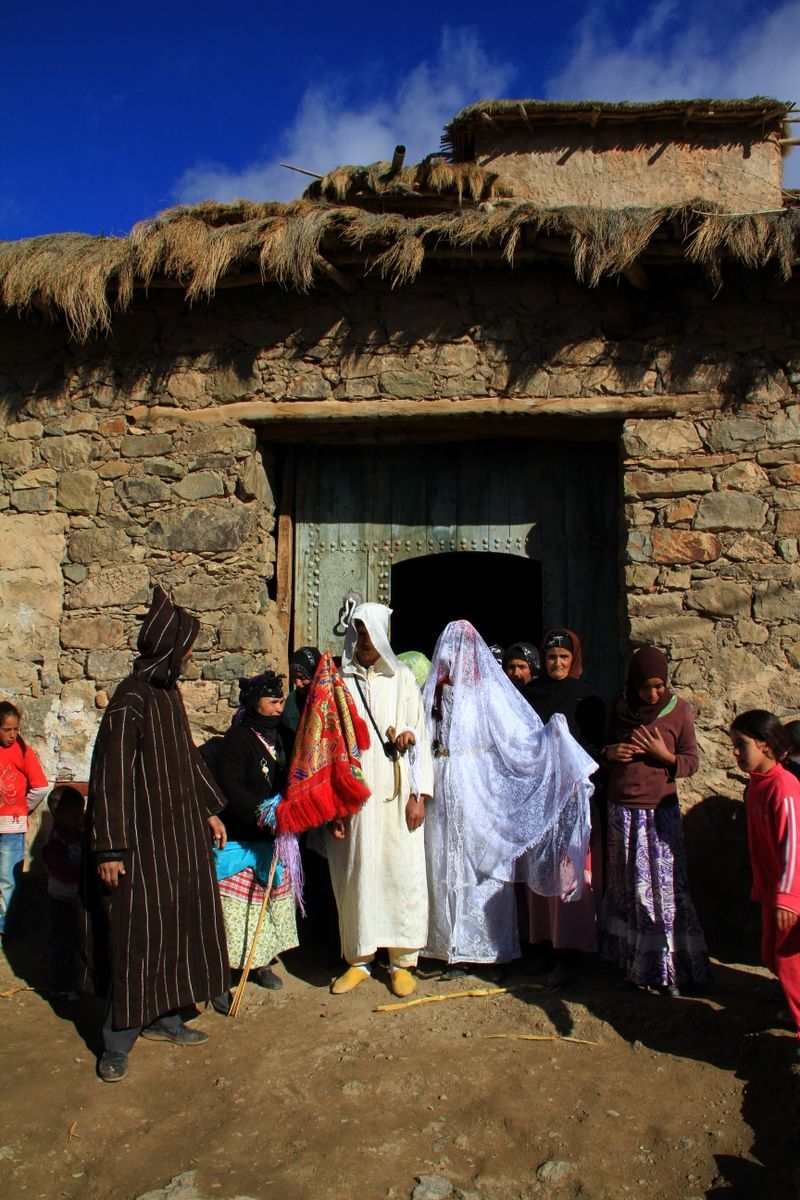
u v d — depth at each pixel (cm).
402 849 466
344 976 471
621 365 570
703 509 555
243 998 460
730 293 565
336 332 591
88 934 417
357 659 487
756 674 541
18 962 520
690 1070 382
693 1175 320
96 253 566
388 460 632
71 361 618
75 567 604
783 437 552
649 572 557
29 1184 321
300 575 630
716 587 550
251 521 589
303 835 521
